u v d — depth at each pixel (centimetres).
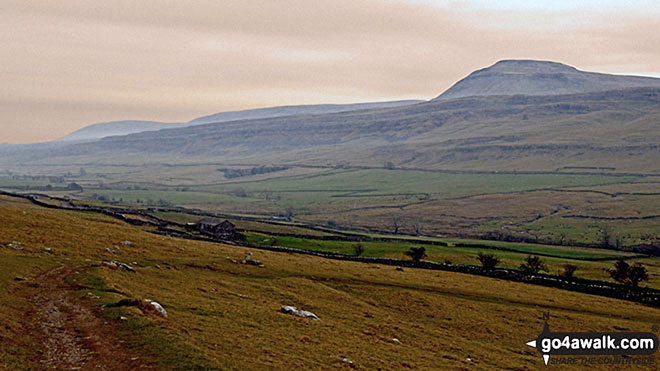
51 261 6919
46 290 5394
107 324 4288
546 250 18450
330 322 5916
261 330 4916
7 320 4153
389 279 9731
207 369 3491
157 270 7462
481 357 5481
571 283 10912
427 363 4772
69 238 9006
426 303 7931
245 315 5453
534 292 9956
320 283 8425
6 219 9494
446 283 9944
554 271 13162
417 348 5394
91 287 5541
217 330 4591
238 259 9819
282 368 3794
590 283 11575
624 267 11681
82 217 14362
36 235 8688
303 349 4456
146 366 3484
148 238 11006
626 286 11225
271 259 10531
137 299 4894
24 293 5178
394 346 5228
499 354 5781
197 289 6575
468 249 16562
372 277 9744
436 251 15462
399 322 6650
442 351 5450
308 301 6975
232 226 17700
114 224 13450
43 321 4344
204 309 5416
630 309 9244
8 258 6638
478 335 6644
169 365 3519
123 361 3562
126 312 4556
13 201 17125
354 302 7456
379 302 7838
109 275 6272
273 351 4209
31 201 17812
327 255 12900
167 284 6594
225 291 6781
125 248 9200
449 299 8450
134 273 6912
